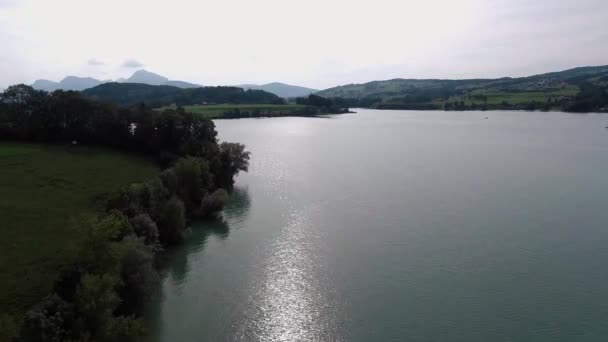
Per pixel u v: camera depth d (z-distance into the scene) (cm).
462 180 12056
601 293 5888
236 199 10000
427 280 6212
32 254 5259
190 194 8875
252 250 7125
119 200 6881
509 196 10425
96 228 4784
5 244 5412
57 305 4162
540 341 4866
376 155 16238
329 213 9056
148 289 5247
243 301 5578
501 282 6175
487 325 5147
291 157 15600
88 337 3981
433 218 8794
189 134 11694
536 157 15750
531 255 7062
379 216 8894
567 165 14188
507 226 8356
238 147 11112
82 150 10794
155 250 6350
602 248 7331
